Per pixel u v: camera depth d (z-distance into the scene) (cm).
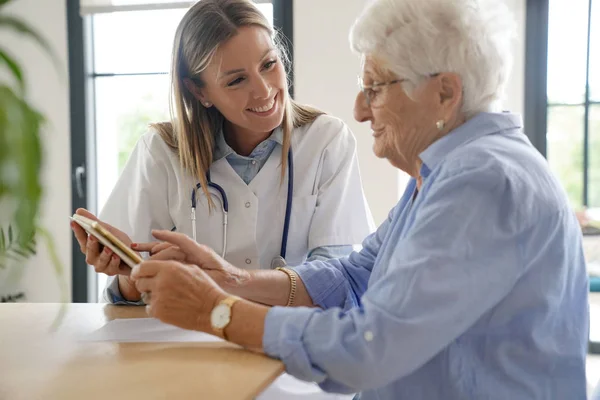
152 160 158
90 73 300
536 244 92
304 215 158
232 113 145
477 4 100
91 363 94
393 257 94
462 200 90
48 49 68
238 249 156
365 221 165
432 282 87
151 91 302
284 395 148
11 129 60
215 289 100
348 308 131
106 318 124
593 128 283
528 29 280
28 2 293
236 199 155
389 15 100
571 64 282
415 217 96
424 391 99
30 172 62
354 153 167
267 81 143
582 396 100
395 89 102
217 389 83
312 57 269
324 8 267
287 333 92
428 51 98
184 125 153
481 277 88
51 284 301
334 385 103
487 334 96
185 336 110
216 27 140
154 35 295
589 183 287
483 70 99
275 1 276
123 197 164
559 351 97
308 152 160
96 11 283
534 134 285
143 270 102
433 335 88
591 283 263
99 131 308
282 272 131
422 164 104
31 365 94
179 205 157
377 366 88
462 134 101
